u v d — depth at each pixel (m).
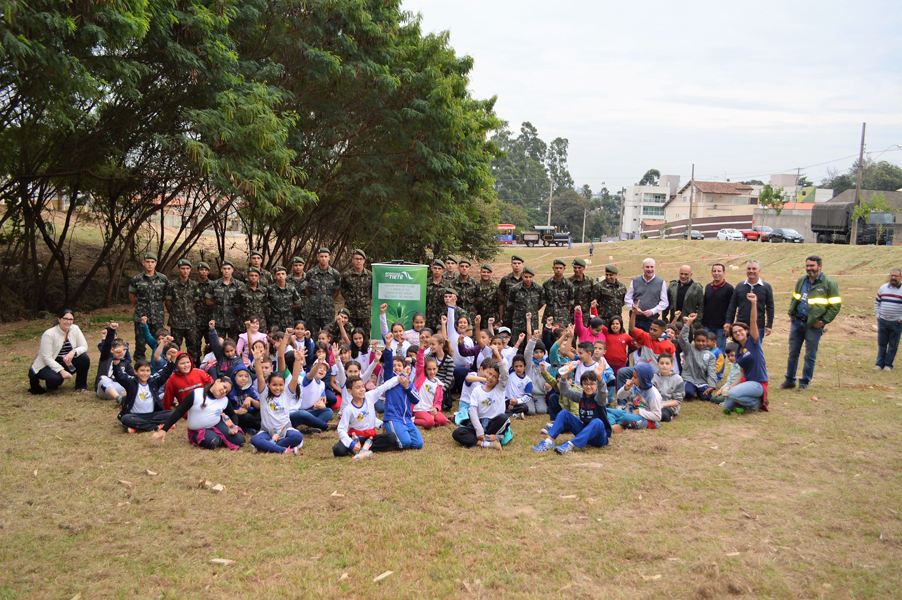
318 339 8.83
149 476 5.97
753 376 8.24
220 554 4.53
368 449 6.69
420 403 7.85
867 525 4.86
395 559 4.44
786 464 6.23
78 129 14.48
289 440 6.86
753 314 8.20
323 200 20.38
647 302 10.08
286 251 22.28
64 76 9.73
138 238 21.48
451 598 3.96
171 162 15.59
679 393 8.01
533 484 5.78
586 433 6.74
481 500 5.43
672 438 7.15
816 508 5.18
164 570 4.32
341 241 24.28
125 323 15.62
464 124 18.25
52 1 9.22
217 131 12.34
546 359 9.38
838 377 10.39
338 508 5.29
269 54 15.66
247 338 8.97
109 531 4.87
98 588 4.09
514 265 10.24
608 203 130.00
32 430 7.28
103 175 15.72
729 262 34.75
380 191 18.14
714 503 5.31
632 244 51.78
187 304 9.75
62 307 17.59
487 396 7.08
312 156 17.61
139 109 14.43
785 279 26.50
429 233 22.95
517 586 4.08
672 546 4.56
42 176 15.13
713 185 87.31
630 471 6.08
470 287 10.55
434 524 4.97
